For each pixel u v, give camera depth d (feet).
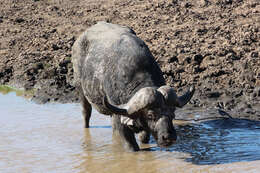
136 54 96.73
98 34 109.19
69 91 152.15
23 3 251.60
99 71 102.12
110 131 114.21
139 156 96.17
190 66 147.74
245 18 184.24
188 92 89.51
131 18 205.16
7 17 233.76
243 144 99.91
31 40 201.26
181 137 107.34
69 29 206.08
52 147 103.76
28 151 101.45
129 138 98.84
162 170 87.97
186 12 200.44
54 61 175.32
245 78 136.36
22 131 115.65
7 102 147.43
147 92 84.99
